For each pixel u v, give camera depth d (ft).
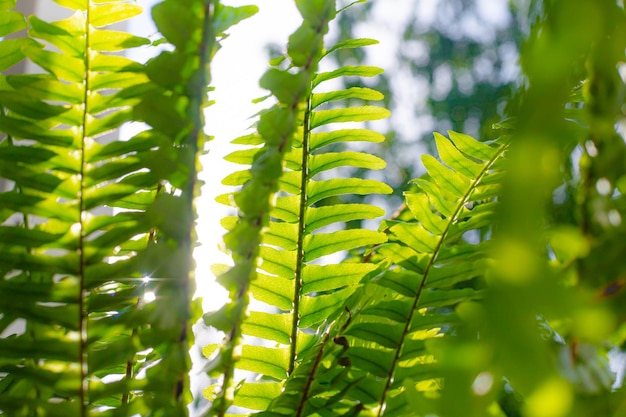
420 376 1.59
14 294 1.54
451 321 1.57
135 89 1.57
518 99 1.21
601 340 1.04
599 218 1.30
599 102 1.28
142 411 1.54
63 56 1.57
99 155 1.57
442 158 1.70
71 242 1.55
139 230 1.55
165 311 1.49
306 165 1.79
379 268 1.73
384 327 1.60
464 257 1.61
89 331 1.55
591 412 1.09
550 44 0.83
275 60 1.70
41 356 1.54
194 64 1.49
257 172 1.46
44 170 1.57
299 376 1.59
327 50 1.79
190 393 1.57
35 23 1.57
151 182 1.57
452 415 0.90
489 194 1.67
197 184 1.51
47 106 1.57
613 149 1.31
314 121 1.82
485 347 0.89
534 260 0.74
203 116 1.50
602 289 1.14
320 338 1.68
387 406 1.57
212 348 1.81
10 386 1.63
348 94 1.81
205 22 1.48
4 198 1.56
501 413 1.44
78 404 1.54
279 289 1.78
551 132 0.80
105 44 1.59
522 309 0.73
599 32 0.83
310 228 1.80
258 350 1.76
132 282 1.64
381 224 1.83
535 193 0.77
